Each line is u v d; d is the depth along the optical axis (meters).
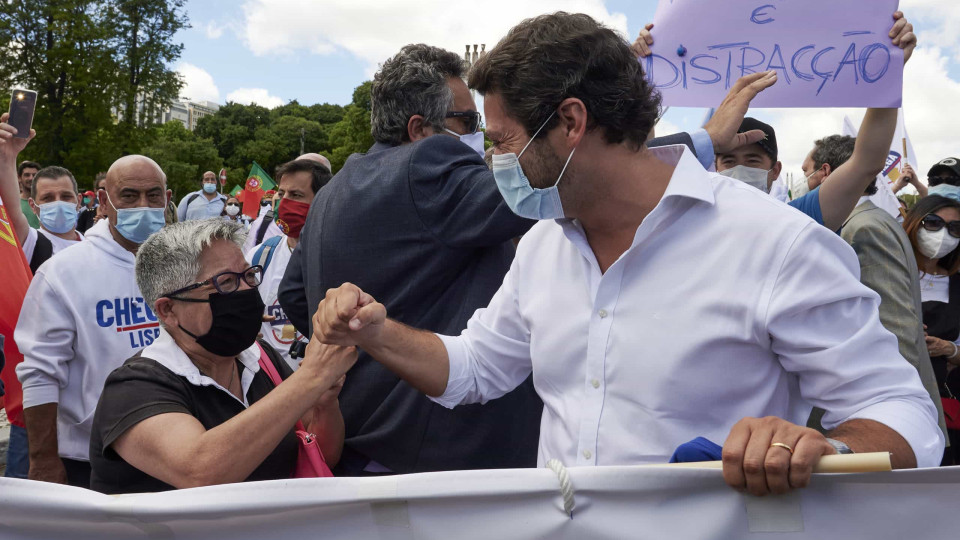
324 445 2.40
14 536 1.54
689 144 2.14
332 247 2.54
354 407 2.52
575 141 1.58
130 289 3.36
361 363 2.52
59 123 36.34
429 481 1.43
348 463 2.56
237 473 1.88
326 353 2.00
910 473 1.26
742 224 1.53
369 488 1.45
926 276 4.09
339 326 1.80
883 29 2.29
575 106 1.56
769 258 1.49
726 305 1.52
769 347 1.53
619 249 1.68
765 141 3.56
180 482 1.88
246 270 2.21
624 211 1.63
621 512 1.38
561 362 1.74
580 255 1.73
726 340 1.52
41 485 1.51
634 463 1.60
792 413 1.64
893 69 2.28
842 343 1.45
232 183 93.31
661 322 1.57
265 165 98.56
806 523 1.31
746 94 2.21
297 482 1.46
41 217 5.11
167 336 2.20
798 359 1.49
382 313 1.80
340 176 2.66
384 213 2.47
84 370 3.26
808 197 2.88
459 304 2.51
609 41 1.59
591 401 1.66
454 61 2.82
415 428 2.45
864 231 2.99
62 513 1.50
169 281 2.15
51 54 35.38
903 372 1.46
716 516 1.34
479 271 2.53
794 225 1.49
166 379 2.09
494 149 1.71
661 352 1.57
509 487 1.41
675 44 2.43
